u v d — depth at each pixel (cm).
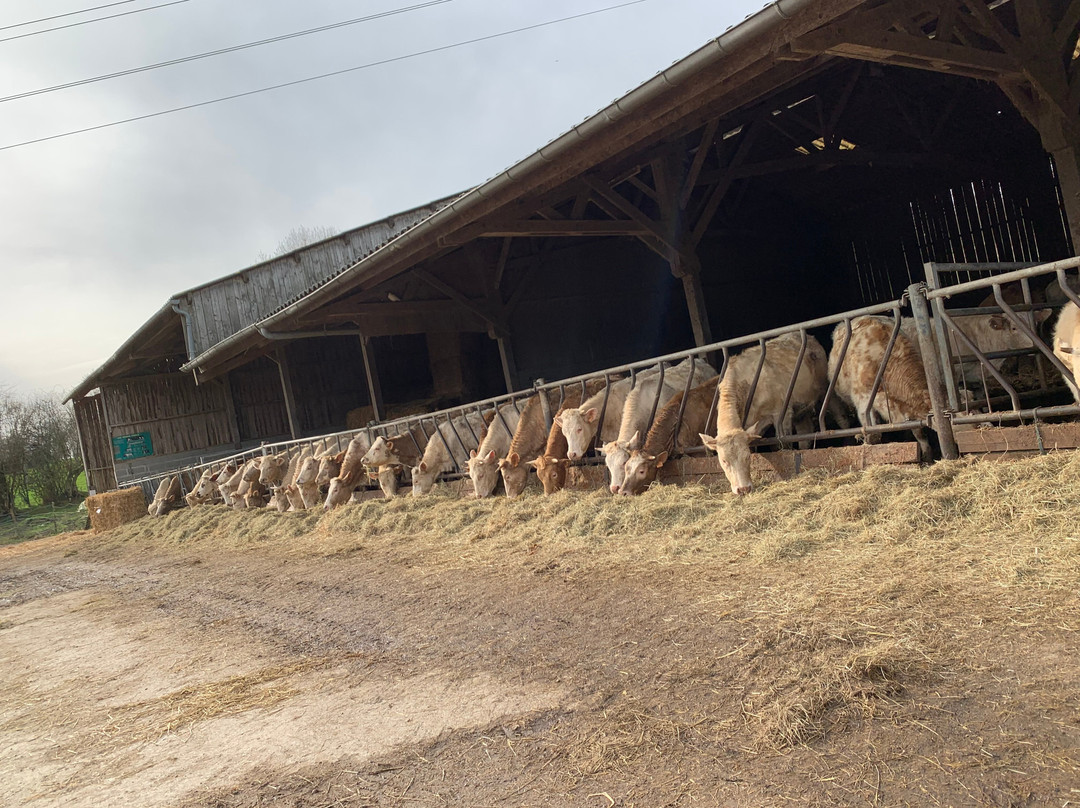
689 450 720
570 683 329
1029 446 476
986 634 280
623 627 380
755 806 214
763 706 266
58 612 870
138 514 2077
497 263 1588
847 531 441
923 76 1312
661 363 745
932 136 1411
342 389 2458
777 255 1948
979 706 237
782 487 554
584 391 842
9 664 632
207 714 397
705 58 630
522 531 663
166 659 538
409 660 416
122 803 305
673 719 274
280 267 2250
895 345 678
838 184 1812
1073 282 777
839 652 290
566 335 1716
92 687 503
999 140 1485
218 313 2169
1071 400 773
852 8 550
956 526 403
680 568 460
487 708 323
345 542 873
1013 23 1034
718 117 956
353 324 1678
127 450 2414
